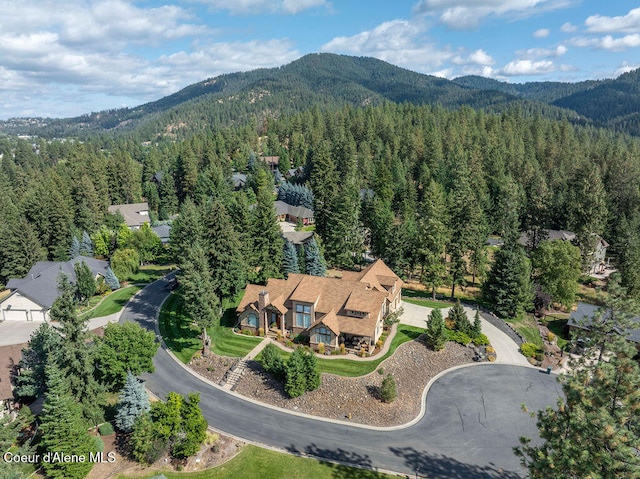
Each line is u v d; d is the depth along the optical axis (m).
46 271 76.56
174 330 62.16
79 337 40.03
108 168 142.38
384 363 52.91
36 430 40.47
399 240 80.12
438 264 73.25
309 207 128.75
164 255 100.56
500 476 37.78
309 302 57.25
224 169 154.38
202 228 72.75
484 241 83.06
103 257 98.00
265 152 190.12
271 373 51.25
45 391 43.16
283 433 42.81
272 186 148.00
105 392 43.56
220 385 50.50
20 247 85.00
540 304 71.19
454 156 128.75
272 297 61.00
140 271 90.75
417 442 41.97
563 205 106.12
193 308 53.97
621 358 23.00
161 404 38.62
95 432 41.72
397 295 68.88
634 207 102.12
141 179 169.38
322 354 54.75
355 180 110.56
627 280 70.69
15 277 84.62
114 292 77.75
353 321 55.66
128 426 40.47
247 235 73.94
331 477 37.41
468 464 39.22
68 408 36.25
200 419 39.00
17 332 65.56
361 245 87.56
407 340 59.16
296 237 97.75
